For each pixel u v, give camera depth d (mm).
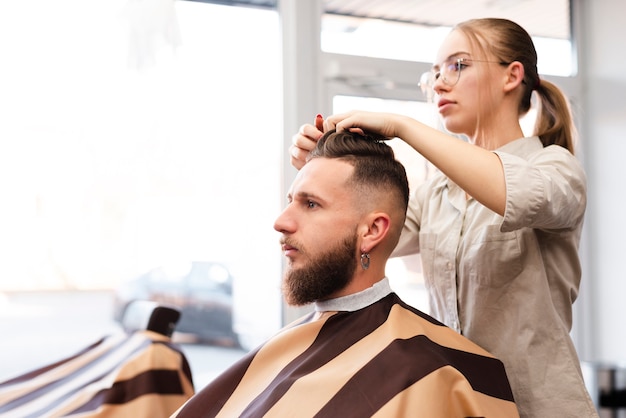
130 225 2568
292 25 2768
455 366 1183
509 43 1325
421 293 2785
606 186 3117
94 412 1913
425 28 2943
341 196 1213
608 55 3113
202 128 2619
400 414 1062
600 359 3137
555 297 1325
